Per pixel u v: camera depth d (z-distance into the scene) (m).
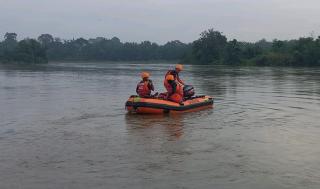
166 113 17.11
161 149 11.23
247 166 9.69
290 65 89.94
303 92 26.33
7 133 13.30
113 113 17.42
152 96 17.66
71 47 162.75
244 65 97.94
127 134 13.15
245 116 16.52
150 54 155.25
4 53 113.12
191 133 13.25
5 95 25.11
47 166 9.70
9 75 49.12
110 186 8.45
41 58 113.25
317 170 9.37
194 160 10.19
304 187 8.37
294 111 17.80
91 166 9.70
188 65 104.44
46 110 18.39
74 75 49.44
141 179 8.84
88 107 19.36
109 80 39.78
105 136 12.84
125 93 26.38
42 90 28.56
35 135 12.98
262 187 8.38
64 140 12.30
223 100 22.03
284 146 11.48
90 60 156.38
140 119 15.89
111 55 156.38
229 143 11.86
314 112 17.47
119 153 10.82
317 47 87.12
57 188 8.35
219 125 14.59
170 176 9.02
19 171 9.35
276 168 9.53
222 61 106.50
